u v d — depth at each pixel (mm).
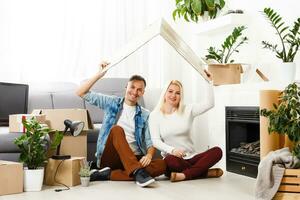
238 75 3869
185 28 5090
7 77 4375
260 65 3908
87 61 4715
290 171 2566
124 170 3332
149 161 3178
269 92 2984
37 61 4500
